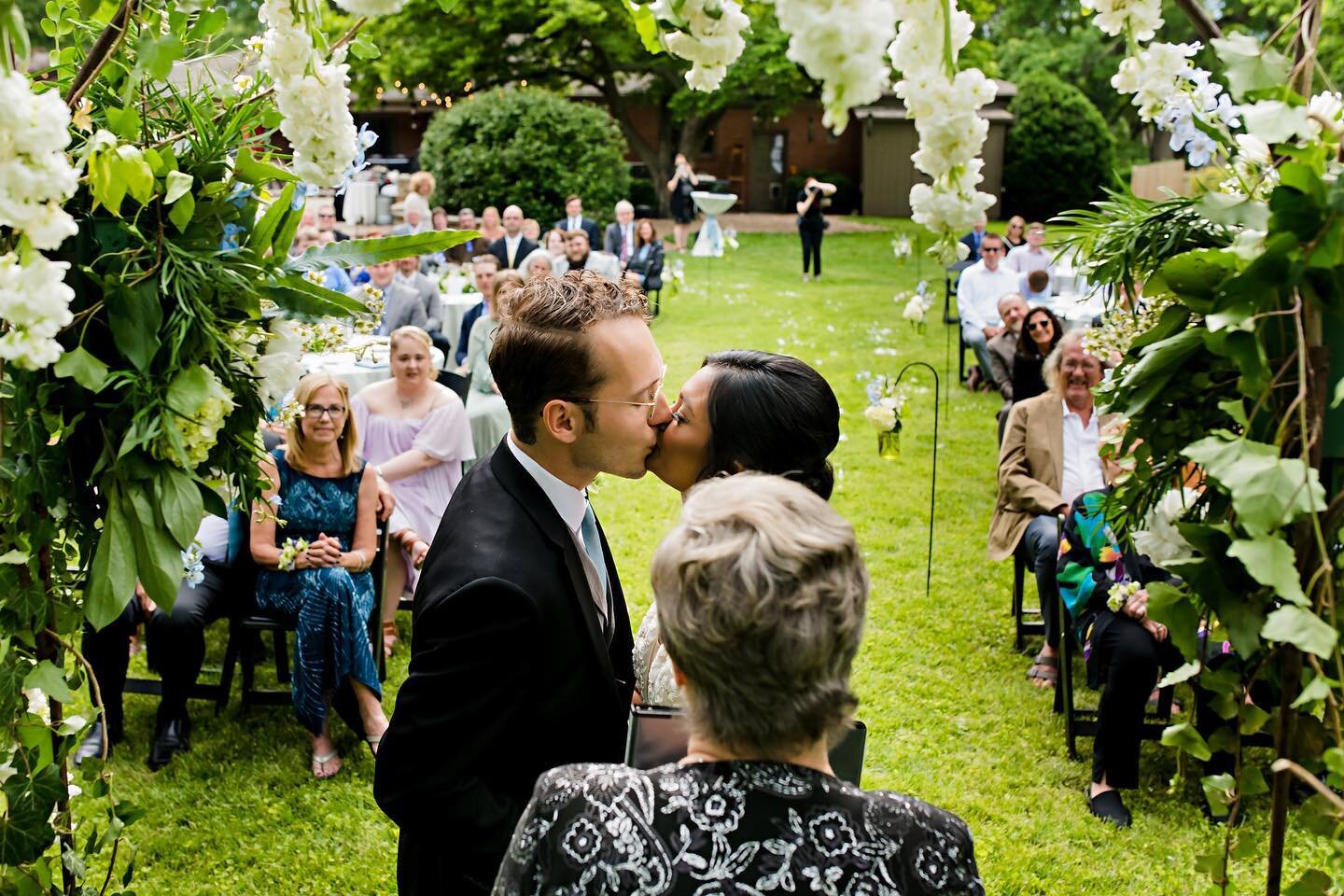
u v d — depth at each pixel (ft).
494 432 19.69
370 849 11.75
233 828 12.05
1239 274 4.29
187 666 13.38
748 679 3.76
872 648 16.61
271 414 6.11
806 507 4.05
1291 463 4.21
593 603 6.08
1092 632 12.91
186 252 5.24
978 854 11.71
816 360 36.19
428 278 29.55
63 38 6.11
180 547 5.17
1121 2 5.31
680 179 70.69
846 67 3.66
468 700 5.54
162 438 5.18
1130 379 5.07
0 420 5.00
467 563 5.73
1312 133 4.20
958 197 4.35
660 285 44.42
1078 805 12.80
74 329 5.20
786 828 3.74
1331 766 4.25
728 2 4.43
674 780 3.85
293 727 14.33
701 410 6.39
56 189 4.34
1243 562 4.11
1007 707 14.99
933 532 21.56
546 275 6.15
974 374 33.32
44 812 5.41
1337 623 4.57
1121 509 5.86
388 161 79.00
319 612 13.19
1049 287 33.71
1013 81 110.22
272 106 5.65
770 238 74.28
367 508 13.99
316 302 5.49
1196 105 5.48
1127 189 5.97
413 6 70.38
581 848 3.74
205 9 5.47
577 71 81.76
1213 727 12.82
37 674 5.38
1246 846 5.21
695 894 3.64
